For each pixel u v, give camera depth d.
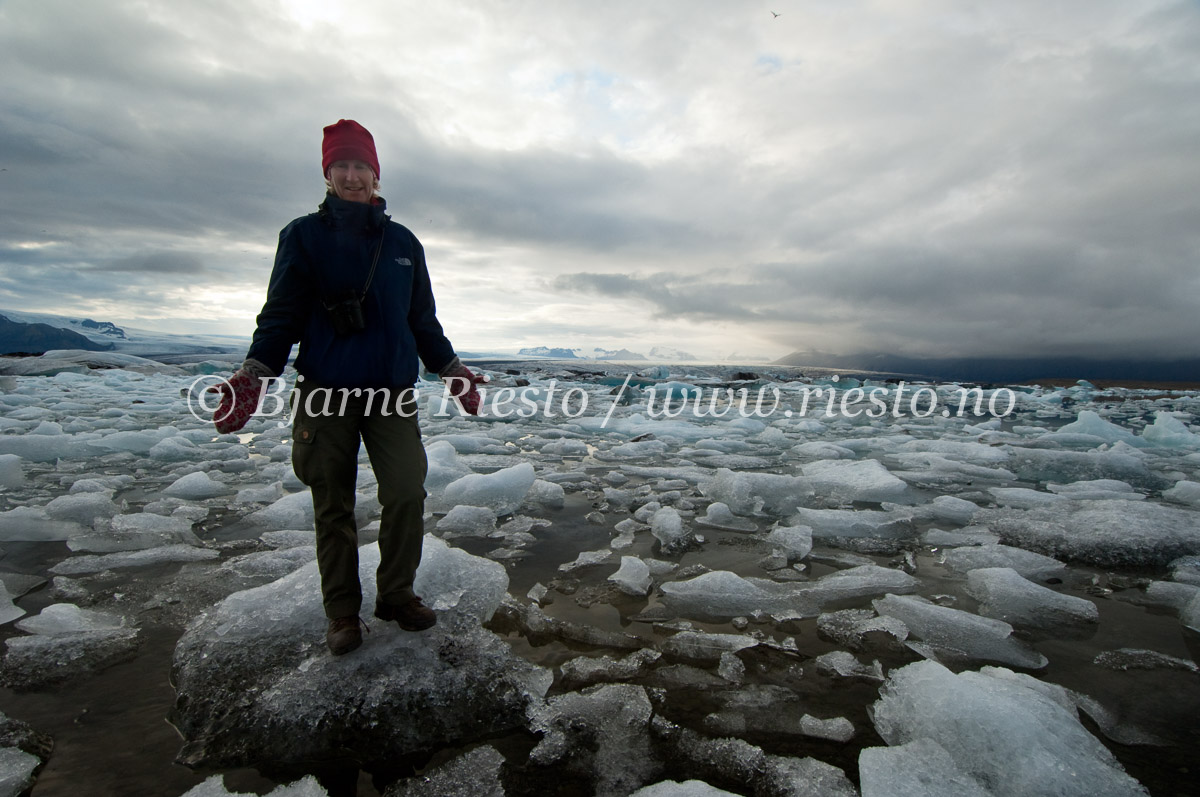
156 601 2.12
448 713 1.46
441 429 7.36
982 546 2.78
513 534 3.02
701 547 2.87
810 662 1.75
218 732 1.39
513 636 1.87
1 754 1.27
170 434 6.13
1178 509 3.44
